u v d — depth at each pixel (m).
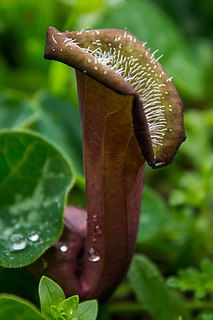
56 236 0.20
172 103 0.18
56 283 0.20
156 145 0.18
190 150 0.33
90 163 0.19
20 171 0.22
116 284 0.20
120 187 0.19
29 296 0.22
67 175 0.22
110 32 0.19
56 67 0.34
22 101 0.30
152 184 0.32
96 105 0.18
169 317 0.23
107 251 0.20
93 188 0.19
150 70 0.19
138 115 0.17
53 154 0.22
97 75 0.17
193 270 0.23
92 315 0.18
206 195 0.27
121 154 0.18
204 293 0.23
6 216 0.21
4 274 0.22
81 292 0.20
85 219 0.21
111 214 0.19
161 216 0.25
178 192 0.27
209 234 0.27
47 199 0.21
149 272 0.23
